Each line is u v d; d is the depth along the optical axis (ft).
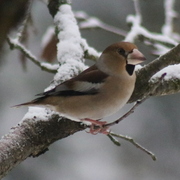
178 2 47.42
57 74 23.99
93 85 20.08
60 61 25.08
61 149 45.55
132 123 49.06
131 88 20.35
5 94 43.50
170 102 47.60
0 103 43.27
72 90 20.29
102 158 48.80
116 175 48.14
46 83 44.14
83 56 25.89
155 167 48.01
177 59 23.93
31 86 44.04
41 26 45.21
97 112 20.42
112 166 48.65
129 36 34.04
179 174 47.21
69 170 45.16
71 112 20.45
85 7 48.73
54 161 44.06
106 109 20.40
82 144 49.55
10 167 18.61
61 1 29.17
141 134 48.44
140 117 48.83
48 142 20.77
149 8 47.70
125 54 19.84
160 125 48.08
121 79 19.97
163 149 47.73
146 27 47.78
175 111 47.50
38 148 20.39
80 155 48.32
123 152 49.42
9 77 43.52
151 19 47.75
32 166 42.01
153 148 47.98
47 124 20.72
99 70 20.56
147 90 22.86
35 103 20.80
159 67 23.58
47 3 29.94
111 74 20.07
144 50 46.78
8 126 43.06
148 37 34.37
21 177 40.88
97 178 46.88
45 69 30.86
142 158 48.60
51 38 33.47
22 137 19.58
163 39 34.37
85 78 20.36
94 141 50.14
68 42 25.95
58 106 20.58
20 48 31.07
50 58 33.76
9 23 6.54
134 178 47.73
